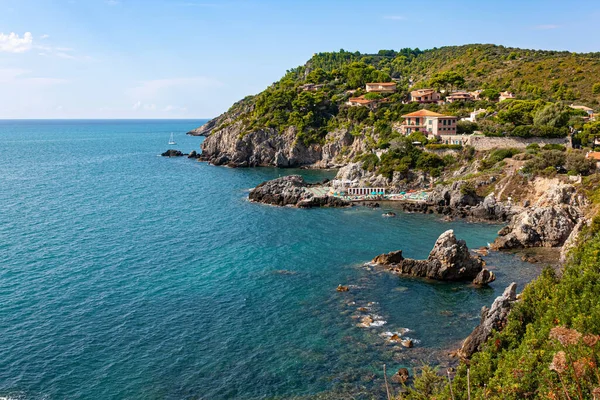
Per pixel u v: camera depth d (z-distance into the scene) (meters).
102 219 111.19
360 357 50.41
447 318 59.41
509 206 111.38
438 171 141.00
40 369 47.66
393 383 45.59
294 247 88.81
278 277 73.12
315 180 173.75
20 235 95.56
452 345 52.75
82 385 45.31
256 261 80.69
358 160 163.88
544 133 136.88
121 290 67.44
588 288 42.00
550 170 111.88
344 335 55.09
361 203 131.62
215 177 183.75
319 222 109.19
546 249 86.81
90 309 61.12
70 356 50.09
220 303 63.59
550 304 42.66
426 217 114.38
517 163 123.88
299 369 48.31
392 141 155.00
